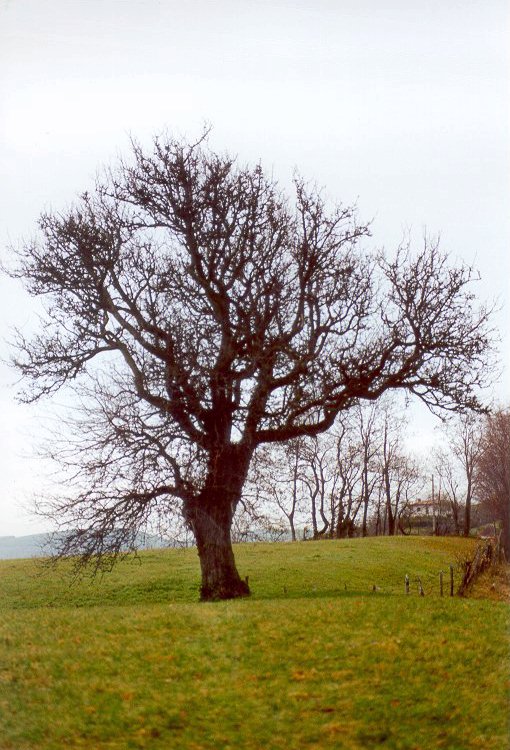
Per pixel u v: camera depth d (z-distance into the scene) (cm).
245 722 1260
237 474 2758
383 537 7138
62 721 1265
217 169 2898
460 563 5353
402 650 1588
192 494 2669
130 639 1686
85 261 2783
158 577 3781
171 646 1627
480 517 12088
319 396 2761
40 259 2831
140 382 2659
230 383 2744
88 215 2906
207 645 1631
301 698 1348
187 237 2848
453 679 1433
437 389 2792
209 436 2728
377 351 2850
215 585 2731
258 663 1519
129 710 1302
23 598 3428
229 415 2761
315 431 2817
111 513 2625
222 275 2817
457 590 3397
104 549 2656
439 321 2834
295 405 2702
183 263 2925
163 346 2728
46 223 2866
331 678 1440
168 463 2614
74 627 1822
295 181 3025
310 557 4784
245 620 1836
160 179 2856
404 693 1367
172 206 2841
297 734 1219
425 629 1758
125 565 4269
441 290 2859
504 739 1192
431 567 4875
